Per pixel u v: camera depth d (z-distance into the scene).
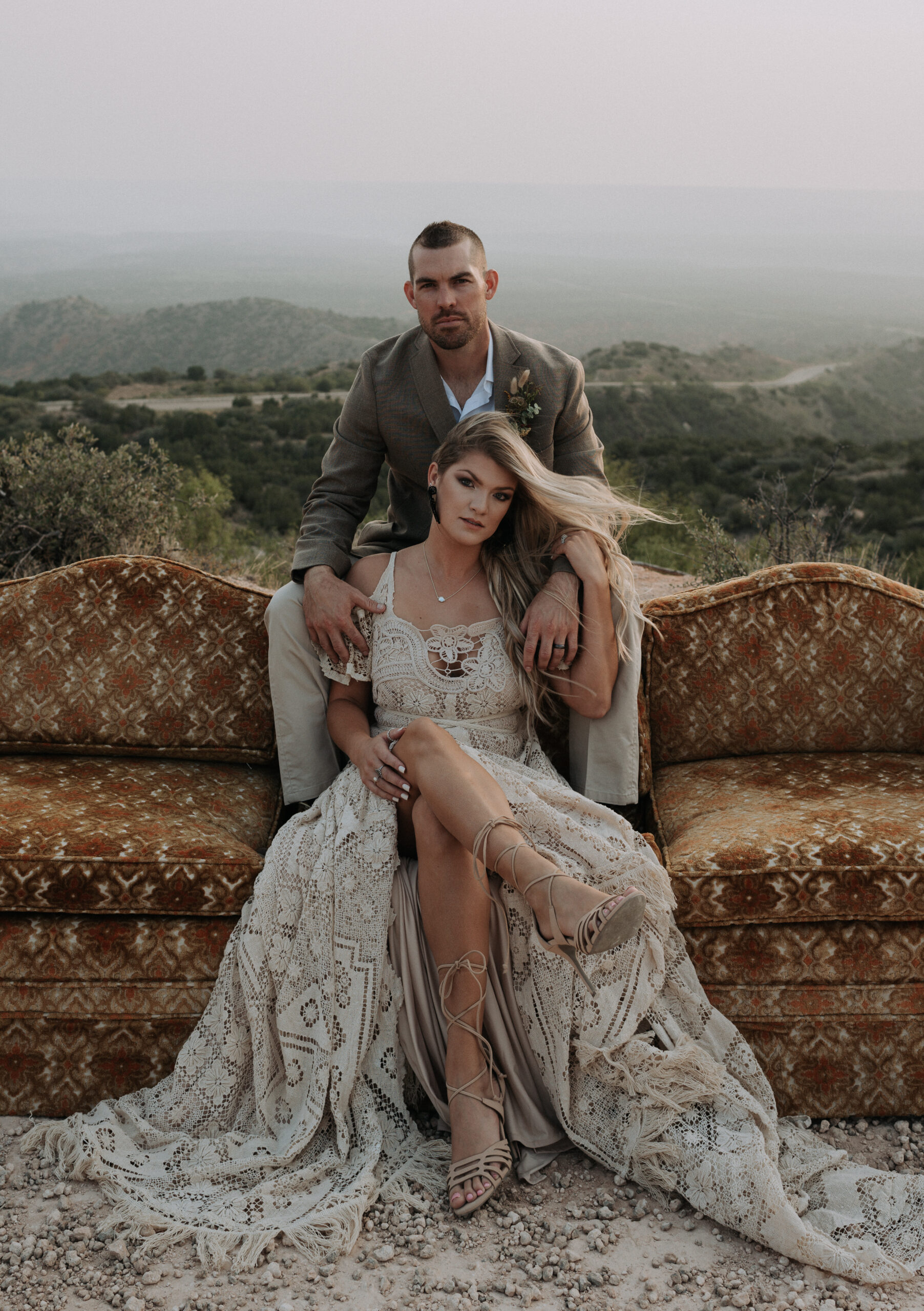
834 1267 1.89
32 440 8.18
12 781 2.79
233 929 2.36
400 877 2.38
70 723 3.07
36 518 7.85
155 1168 2.16
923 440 32.69
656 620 3.14
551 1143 2.28
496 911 2.34
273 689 2.90
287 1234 1.97
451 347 3.04
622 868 2.32
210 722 3.12
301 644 2.85
